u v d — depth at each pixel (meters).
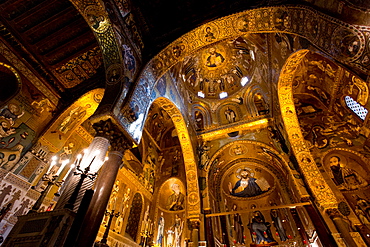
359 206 8.90
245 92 14.85
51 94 9.52
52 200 8.02
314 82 11.85
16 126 7.94
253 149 14.11
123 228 9.88
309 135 11.53
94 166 5.19
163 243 11.71
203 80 16.19
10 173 7.10
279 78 9.98
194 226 11.16
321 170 10.23
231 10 7.96
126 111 6.49
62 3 7.79
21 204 7.12
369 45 4.11
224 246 12.06
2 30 7.94
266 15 7.16
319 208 9.58
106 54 7.38
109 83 6.99
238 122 14.28
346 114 10.97
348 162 10.07
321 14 5.24
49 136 8.84
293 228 12.45
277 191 14.09
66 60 9.25
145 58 8.50
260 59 12.64
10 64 8.27
